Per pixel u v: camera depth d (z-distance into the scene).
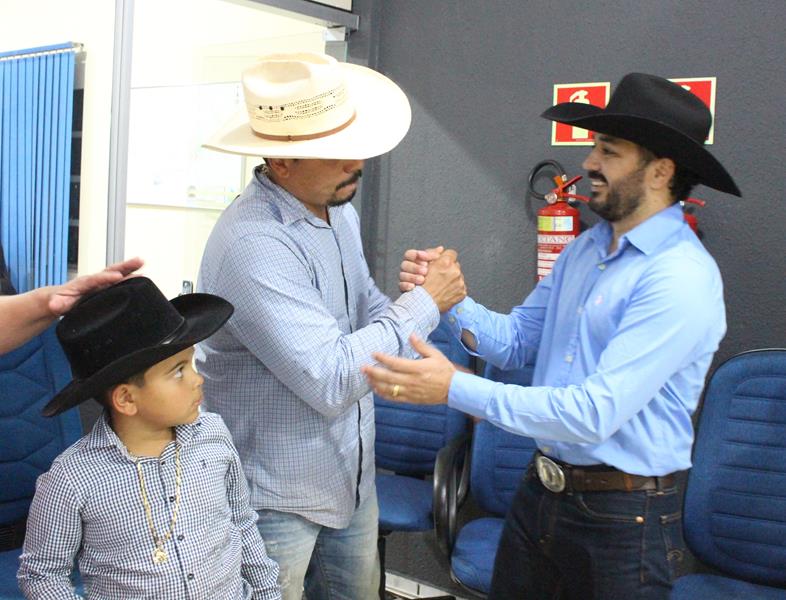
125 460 1.46
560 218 2.64
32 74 2.81
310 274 1.72
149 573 1.46
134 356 1.38
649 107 1.67
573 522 1.73
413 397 1.66
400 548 3.19
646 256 1.66
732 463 2.20
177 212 3.67
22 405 2.12
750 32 2.44
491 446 2.59
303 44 3.29
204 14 3.55
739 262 2.51
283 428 1.75
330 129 1.63
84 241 2.72
